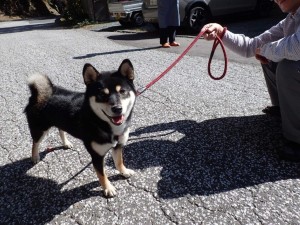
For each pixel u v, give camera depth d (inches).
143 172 116.5
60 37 474.3
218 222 89.5
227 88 192.4
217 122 149.3
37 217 98.7
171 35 319.3
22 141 148.7
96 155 104.5
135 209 98.0
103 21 627.8
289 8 113.0
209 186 105.3
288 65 105.8
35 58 328.2
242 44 136.6
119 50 328.5
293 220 88.0
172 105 173.8
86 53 328.8
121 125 103.8
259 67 228.8
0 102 201.8
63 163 127.6
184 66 247.4
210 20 398.0
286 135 116.3
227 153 123.6
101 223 93.6
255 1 429.7
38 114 120.8
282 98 111.9
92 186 111.6
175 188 105.8
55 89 122.3
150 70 243.1
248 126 142.9
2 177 122.0
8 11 1175.0
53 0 916.0
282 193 99.0
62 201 105.0
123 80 107.2
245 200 97.2
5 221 98.2
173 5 306.8
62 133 135.9
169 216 93.6
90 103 102.7
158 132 144.9
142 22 521.3
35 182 116.9
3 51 390.3
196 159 121.4
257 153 121.9
